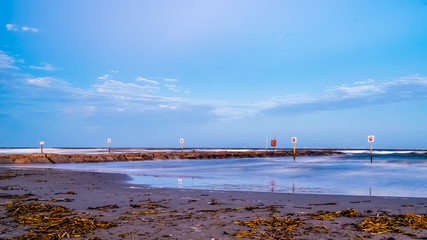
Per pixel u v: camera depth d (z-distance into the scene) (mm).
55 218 6234
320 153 77812
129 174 20172
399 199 9742
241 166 30766
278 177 18844
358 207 8203
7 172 18562
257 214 7074
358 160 45500
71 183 13648
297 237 5176
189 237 5141
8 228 5562
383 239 5078
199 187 13234
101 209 7539
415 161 40625
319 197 10016
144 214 6980
